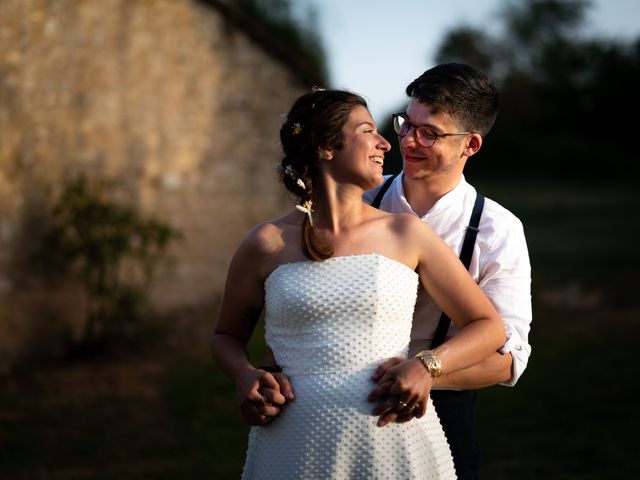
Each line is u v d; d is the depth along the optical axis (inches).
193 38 451.5
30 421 274.4
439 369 91.6
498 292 105.5
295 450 92.4
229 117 471.2
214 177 466.3
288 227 99.3
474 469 108.5
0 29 352.8
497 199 1116.5
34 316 359.6
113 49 407.8
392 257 95.7
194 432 264.2
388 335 93.7
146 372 340.8
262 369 99.3
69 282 374.0
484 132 107.7
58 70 378.3
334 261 94.3
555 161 1469.0
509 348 100.5
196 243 458.9
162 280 431.2
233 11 460.4
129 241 378.3
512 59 2397.9
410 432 92.6
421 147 105.5
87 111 393.4
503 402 286.2
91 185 386.3
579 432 249.9
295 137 96.4
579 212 924.0
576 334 390.9
